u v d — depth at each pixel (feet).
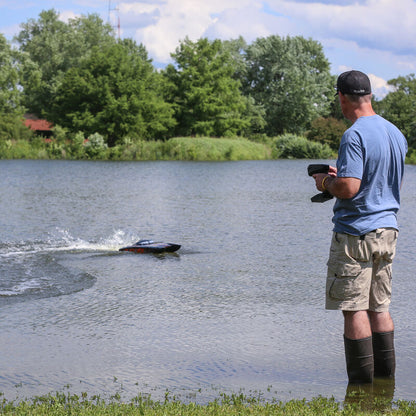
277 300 49.88
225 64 542.98
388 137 28.96
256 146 394.52
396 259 67.31
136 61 448.24
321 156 395.96
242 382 31.09
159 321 43.60
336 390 29.48
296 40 594.65
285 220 101.50
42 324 42.75
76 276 59.47
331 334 40.19
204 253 72.23
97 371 33.12
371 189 28.50
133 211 113.60
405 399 27.76
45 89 545.03
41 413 25.61
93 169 252.01
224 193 150.92
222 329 41.47
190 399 28.68
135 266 64.59
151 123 429.38
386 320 30.22
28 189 158.20
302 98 545.85
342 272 28.78
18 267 63.26
